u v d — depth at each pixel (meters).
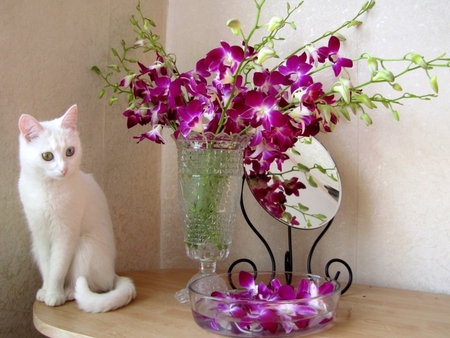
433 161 1.00
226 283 0.90
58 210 0.84
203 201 0.86
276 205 1.04
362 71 1.07
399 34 1.03
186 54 1.33
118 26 1.18
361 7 1.08
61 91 1.02
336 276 0.97
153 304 0.88
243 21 1.24
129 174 1.23
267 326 0.68
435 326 0.75
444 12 0.98
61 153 0.82
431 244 1.00
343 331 0.73
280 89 0.86
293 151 1.05
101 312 0.82
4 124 0.91
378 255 1.06
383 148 1.05
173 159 1.33
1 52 0.90
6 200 0.92
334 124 0.87
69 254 0.87
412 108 1.02
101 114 1.13
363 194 1.08
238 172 0.88
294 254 1.16
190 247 0.88
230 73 0.79
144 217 1.29
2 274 0.91
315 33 1.14
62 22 1.02
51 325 0.74
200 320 0.72
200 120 0.79
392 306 0.87
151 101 0.88
